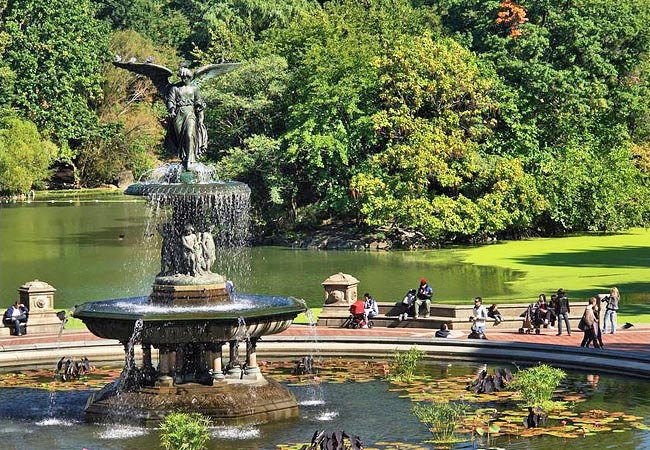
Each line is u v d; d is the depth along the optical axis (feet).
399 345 150.92
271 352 150.00
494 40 363.35
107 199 496.64
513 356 142.20
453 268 270.26
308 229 347.77
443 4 492.13
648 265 265.13
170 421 94.17
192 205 116.88
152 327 109.29
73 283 238.89
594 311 144.15
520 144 348.59
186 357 113.50
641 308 193.06
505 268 266.36
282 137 342.64
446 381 128.77
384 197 327.67
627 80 373.61
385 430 104.83
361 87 343.46
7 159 478.59
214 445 99.45
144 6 634.02
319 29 377.50
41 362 145.69
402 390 123.65
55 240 337.93
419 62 339.57
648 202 355.56
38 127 515.50
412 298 170.91
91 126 529.04
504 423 105.81
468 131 341.62
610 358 136.98
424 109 348.79
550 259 284.00
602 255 290.15
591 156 354.95
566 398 118.01
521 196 334.85
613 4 373.81
